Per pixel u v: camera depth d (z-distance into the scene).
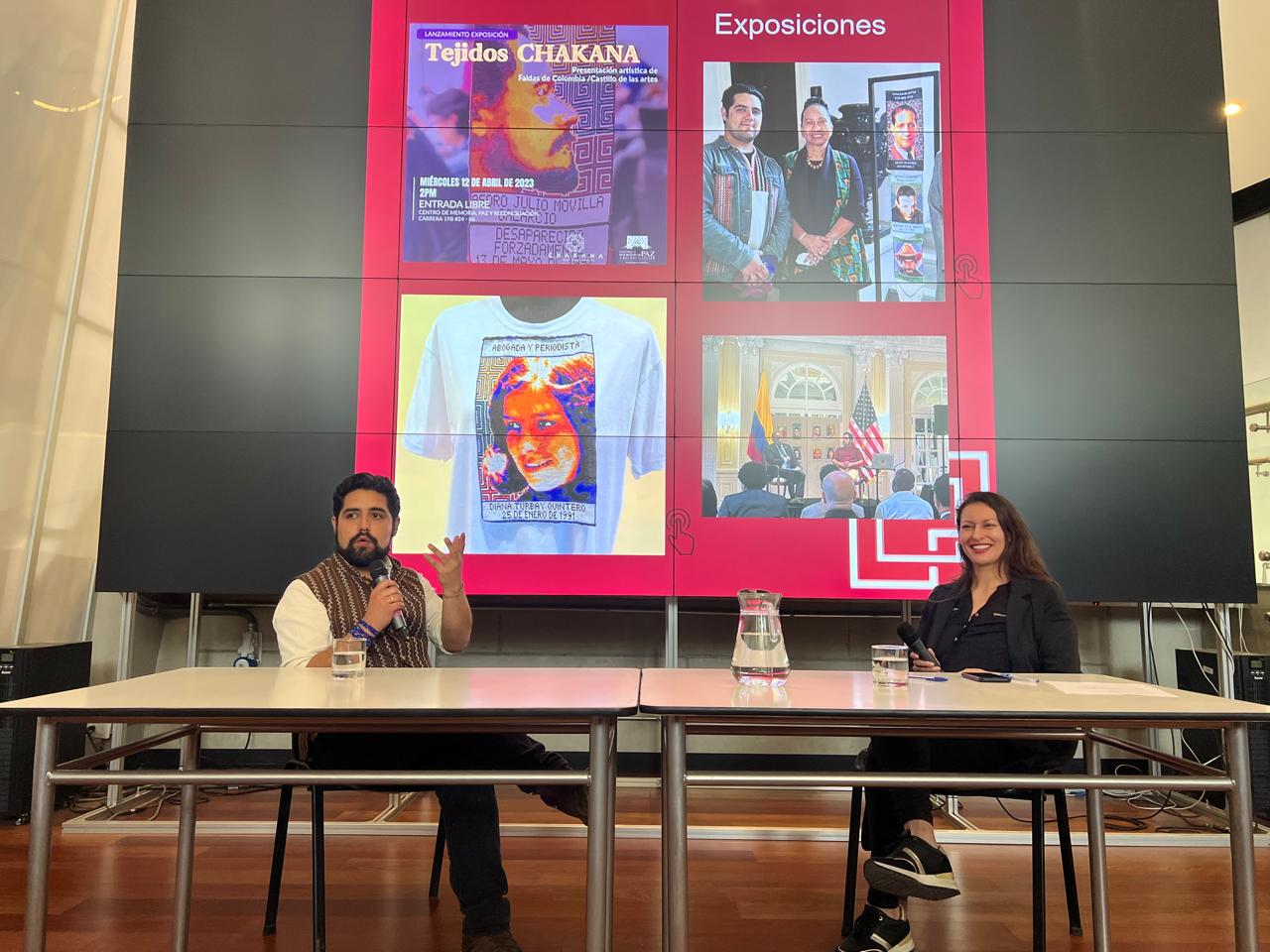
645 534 3.46
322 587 2.31
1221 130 3.56
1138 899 2.54
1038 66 3.61
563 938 2.15
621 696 1.55
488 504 3.47
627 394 3.52
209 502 3.42
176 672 1.97
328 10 3.64
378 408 3.49
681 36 3.64
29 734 3.36
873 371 3.52
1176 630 4.23
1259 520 4.46
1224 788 1.44
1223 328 3.49
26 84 3.58
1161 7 3.62
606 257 3.56
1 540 3.53
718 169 3.60
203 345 3.49
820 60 3.63
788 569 3.44
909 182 3.58
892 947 1.93
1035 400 3.49
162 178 3.55
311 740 2.09
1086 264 3.53
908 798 1.93
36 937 1.38
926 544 3.44
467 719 1.56
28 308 3.63
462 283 3.55
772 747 4.08
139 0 3.61
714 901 2.46
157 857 2.89
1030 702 1.53
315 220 3.56
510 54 3.63
